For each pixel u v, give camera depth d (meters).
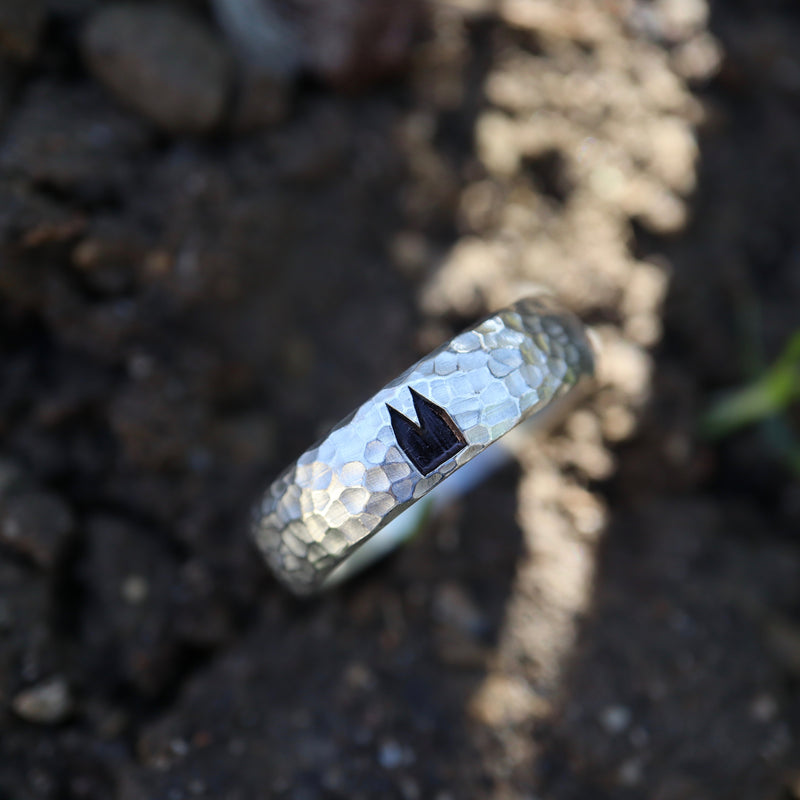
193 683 0.07
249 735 0.07
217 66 0.08
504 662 0.07
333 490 0.05
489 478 0.08
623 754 0.07
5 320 0.07
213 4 0.08
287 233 0.08
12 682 0.07
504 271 0.08
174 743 0.07
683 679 0.07
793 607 0.08
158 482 0.07
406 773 0.07
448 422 0.05
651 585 0.08
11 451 0.07
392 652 0.07
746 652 0.07
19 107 0.08
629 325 0.08
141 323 0.08
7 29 0.07
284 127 0.08
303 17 0.08
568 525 0.08
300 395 0.08
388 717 0.07
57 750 0.07
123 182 0.08
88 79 0.08
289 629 0.07
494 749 0.07
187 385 0.08
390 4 0.08
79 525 0.07
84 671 0.07
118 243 0.07
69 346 0.08
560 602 0.07
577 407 0.08
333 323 0.08
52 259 0.07
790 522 0.08
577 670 0.07
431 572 0.08
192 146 0.08
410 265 0.08
